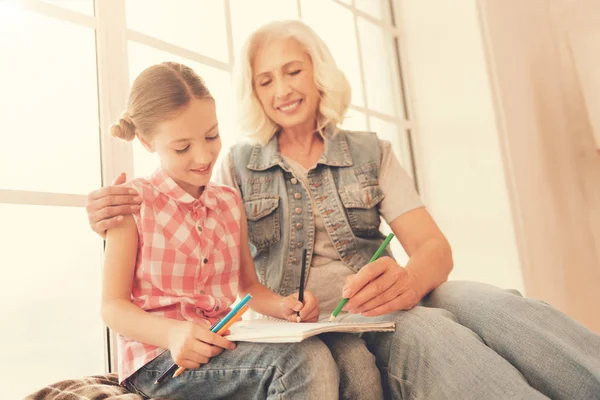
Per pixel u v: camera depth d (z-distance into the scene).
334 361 0.88
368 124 2.26
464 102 2.27
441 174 2.33
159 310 1.00
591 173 2.42
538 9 2.49
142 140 1.06
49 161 1.27
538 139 2.30
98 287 1.31
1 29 1.24
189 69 1.08
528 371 0.90
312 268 1.26
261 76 1.34
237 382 0.89
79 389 0.94
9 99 1.23
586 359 0.86
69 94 1.33
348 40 2.27
